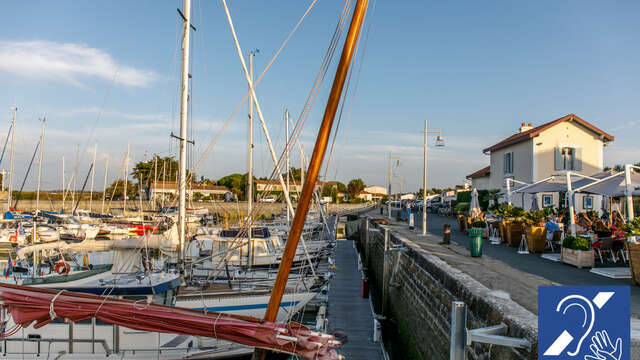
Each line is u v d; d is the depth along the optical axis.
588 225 13.90
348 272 21.92
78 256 29.41
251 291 12.21
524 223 15.17
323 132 4.84
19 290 6.80
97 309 6.39
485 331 5.26
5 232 31.14
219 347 9.74
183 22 13.41
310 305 15.48
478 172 37.31
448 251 13.95
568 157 24.45
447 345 8.62
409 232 23.16
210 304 11.84
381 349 11.55
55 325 9.59
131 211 53.38
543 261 12.01
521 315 5.63
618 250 11.76
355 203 91.19
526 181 25.20
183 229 13.44
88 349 9.45
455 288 8.23
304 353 5.45
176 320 6.04
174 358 9.32
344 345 11.81
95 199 71.25
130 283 11.02
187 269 13.99
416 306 12.06
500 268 10.71
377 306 21.06
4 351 9.04
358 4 4.70
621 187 11.51
